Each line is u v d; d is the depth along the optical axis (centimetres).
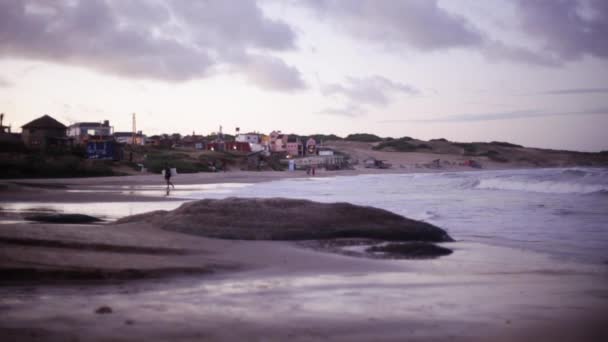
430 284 651
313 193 3081
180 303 519
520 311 515
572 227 1297
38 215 1459
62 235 812
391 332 437
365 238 1027
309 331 435
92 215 1611
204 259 762
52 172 5678
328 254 862
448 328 452
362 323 463
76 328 418
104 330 416
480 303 549
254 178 6100
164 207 1977
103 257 711
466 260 843
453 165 14675
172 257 759
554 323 470
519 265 800
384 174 8650
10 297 521
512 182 3288
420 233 1055
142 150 9512
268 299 550
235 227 1023
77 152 7362
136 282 617
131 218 1173
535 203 2027
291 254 847
